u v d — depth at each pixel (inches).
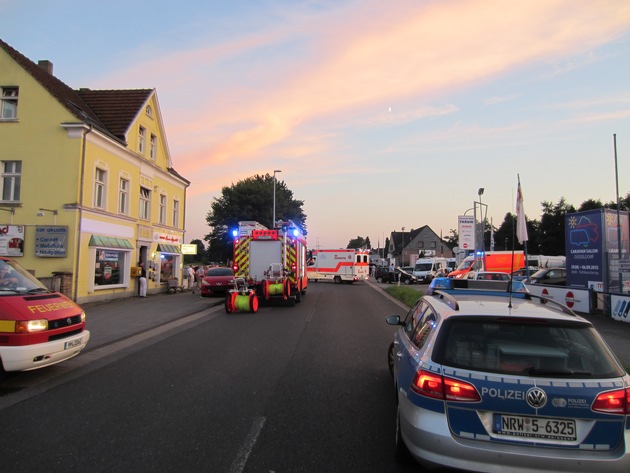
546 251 2532.0
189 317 560.4
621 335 435.8
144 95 946.1
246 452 159.5
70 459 152.4
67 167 687.1
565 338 135.0
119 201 817.5
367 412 202.8
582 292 604.1
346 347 358.6
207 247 2566.4
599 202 2437.3
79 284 686.5
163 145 1041.5
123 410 204.2
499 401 122.5
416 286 1478.8
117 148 802.8
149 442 167.6
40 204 683.4
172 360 310.8
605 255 608.7
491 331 137.7
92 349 351.3
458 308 149.3
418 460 129.0
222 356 323.9
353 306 703.7
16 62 701.9
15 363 228.2
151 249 969.5
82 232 693.9
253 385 246.8
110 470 144.6
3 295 245.3
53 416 195.9
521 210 610.9
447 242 4190.5
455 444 122.2
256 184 2407.7
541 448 119.3
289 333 429.4
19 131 694.5
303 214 2603.3
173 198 1107.3
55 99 697.0
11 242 671.8
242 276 667.4
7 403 214.1
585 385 122.2
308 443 167.9
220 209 2413.9
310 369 284.4
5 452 157.9
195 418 194.1
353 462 152.3
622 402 119.6
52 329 247.1
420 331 164.9
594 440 118.3
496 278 687.1
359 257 1616.6
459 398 125.0
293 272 707.4
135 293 874.8
